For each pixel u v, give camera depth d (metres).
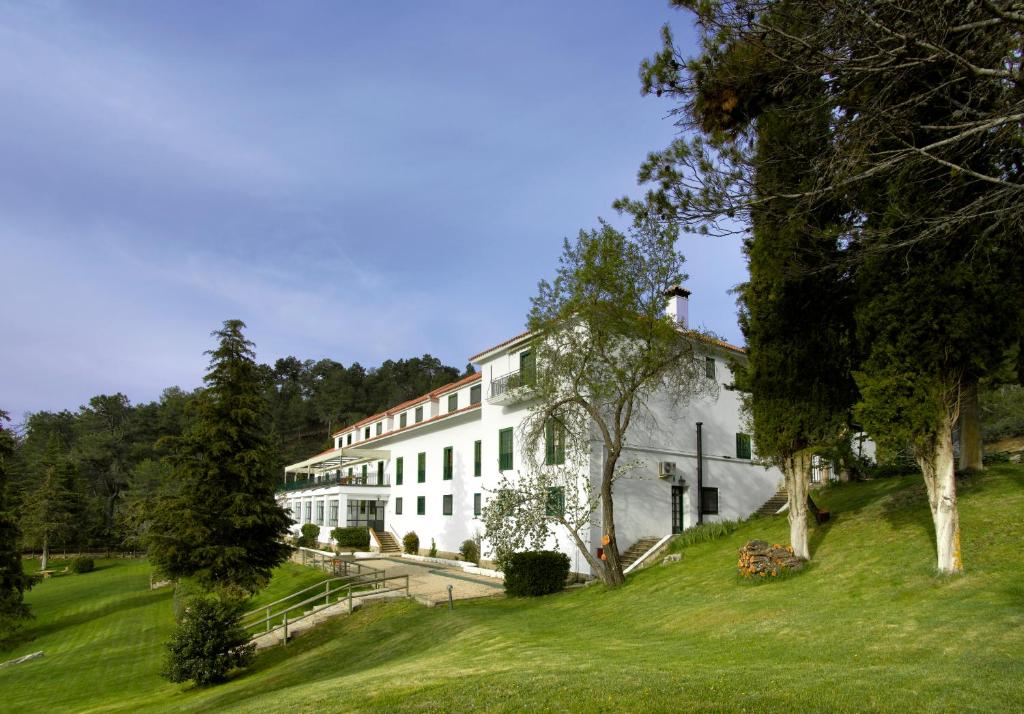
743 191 9.74
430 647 14.30
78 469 67.94
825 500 22.22
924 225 10.22
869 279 11.73
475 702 7.64
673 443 26.09
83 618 30.25
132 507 24.44
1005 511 13.41
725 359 29.23
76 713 15.22
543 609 17.42
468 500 31.94
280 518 24.41
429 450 36.62
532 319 18.83
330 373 99.94
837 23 7.52
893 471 23.94
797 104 9.18
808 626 10.11
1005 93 8.02
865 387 11.45
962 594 10.22
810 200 9.58
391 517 40.72
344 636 18.33
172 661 16.50
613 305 17.64
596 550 22.47
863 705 6.09
